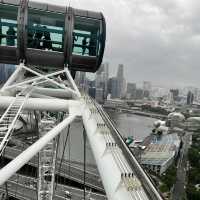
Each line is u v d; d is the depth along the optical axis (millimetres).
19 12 20922
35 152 11930
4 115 14180
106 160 10719
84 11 23047
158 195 8617
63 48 22188
